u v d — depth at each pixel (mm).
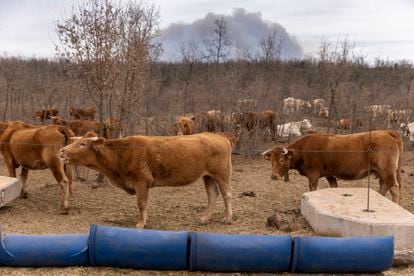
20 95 25062
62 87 25438
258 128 18938
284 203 11078
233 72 24641
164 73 32188
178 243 6824
